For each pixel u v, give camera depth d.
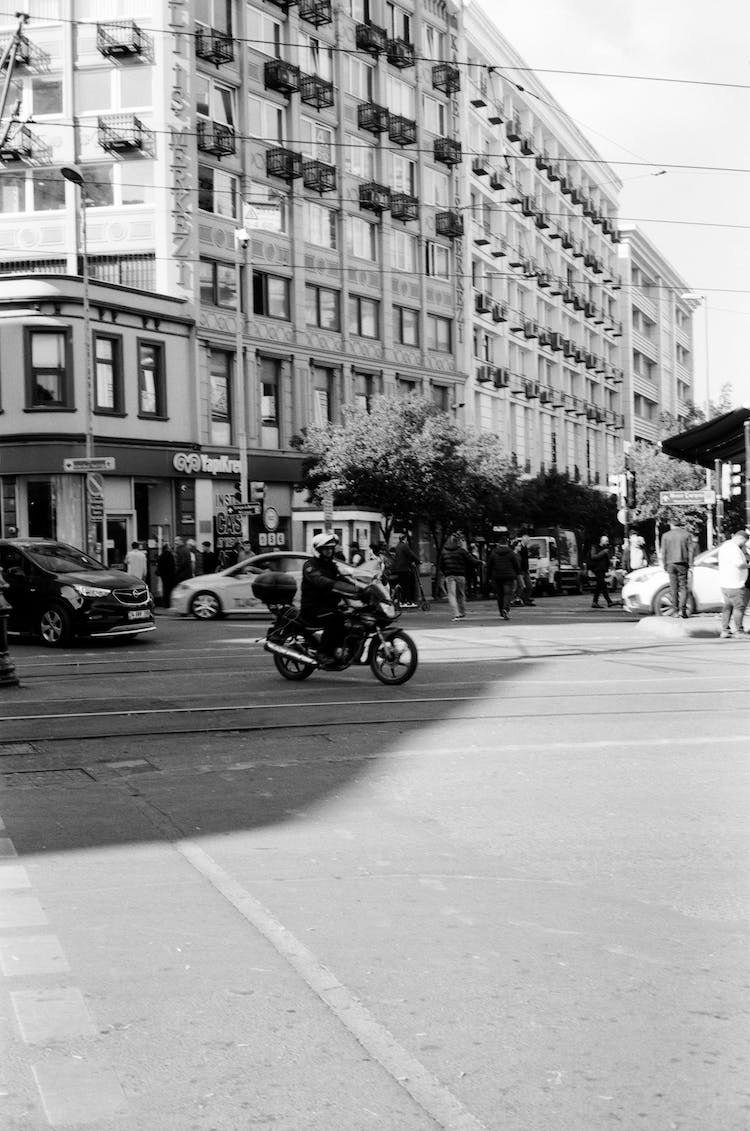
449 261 57.12
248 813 7.74
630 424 95.44
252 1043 4.07
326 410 48.31
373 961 4.90
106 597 21.23
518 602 39.19
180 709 12.52
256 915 5.54
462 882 6.10
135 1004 4.44
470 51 61.38
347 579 14.65
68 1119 3.54
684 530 24.05
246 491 38.94
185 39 40.28
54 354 36.66
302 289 46.47
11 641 22.77
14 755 9.98
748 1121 3.50
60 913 5.60
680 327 118.94
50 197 40.53
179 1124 3.51
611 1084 3.74
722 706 12.25
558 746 10.03
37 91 40.59
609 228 89.94
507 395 65.56
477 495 44.38
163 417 39.44
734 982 4.65
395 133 52.12
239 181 43.44
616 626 24.78
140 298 38.53
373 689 14.11
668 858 6.54
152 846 6.91
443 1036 4.12
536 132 73.38
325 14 47.25
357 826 7.35
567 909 5.62
